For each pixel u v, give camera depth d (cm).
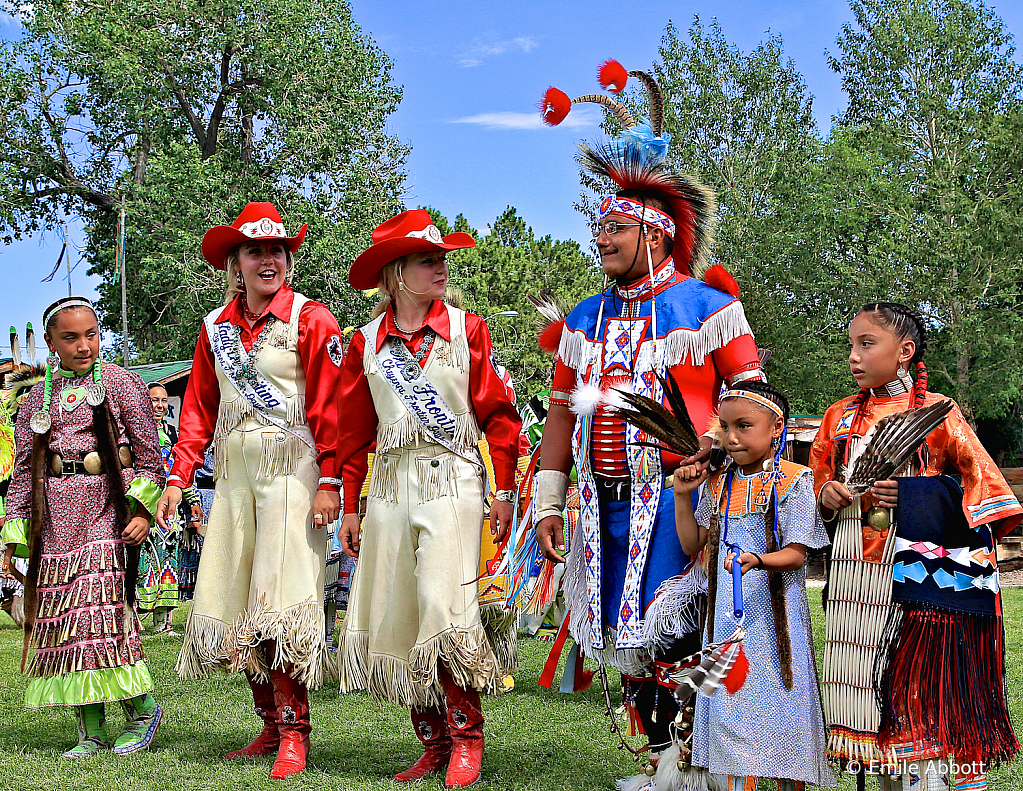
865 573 287
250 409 373
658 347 305
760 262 2511
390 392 355
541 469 335
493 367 364
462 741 344
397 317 364
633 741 395
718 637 280
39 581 385
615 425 309
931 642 275
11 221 2730
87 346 394
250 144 2697
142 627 763
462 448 354
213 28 2491
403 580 350
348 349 374
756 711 271
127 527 390
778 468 283
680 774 295
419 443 352
